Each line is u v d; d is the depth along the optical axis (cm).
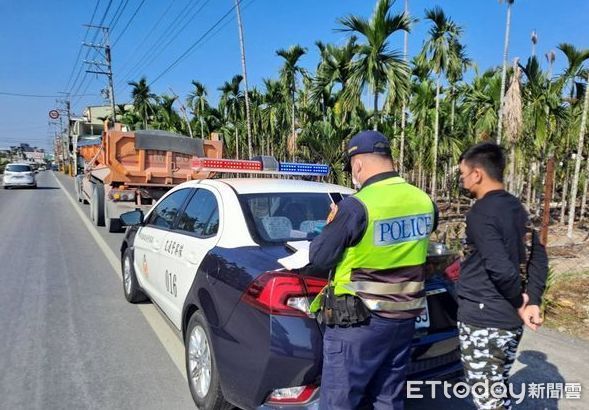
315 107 1841
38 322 513
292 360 263
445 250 304
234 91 2348
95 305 573
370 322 237
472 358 262
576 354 441
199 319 341
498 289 250
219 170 503
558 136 1495
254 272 292
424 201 253
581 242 1124
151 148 1194
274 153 2328
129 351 441
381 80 1101
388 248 236
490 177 250
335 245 230
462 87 1712
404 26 1044
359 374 241
